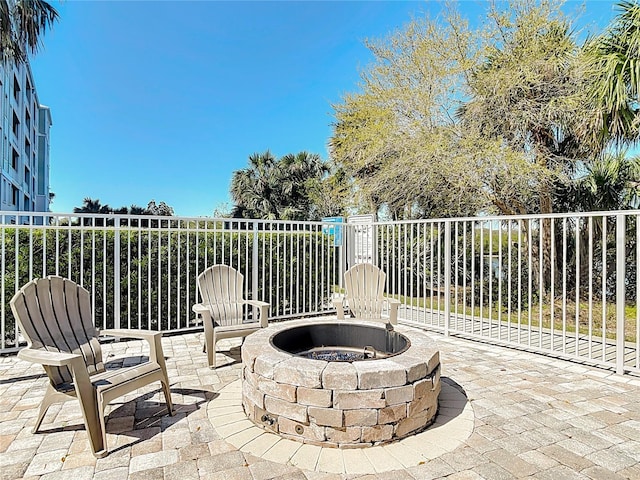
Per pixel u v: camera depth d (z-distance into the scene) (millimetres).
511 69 8742
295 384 2688
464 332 5863
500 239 5422
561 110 8133
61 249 5262
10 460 2463
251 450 2586
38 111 32969
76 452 2561
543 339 5820
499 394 3596
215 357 4445
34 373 4168
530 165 8344
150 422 2992
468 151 9109
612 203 8141
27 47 5070
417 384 2785
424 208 10789
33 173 29859
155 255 5848
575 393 3633
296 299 7199
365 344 3969
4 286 4801
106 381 2664
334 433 2619
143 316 5758
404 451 2578
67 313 3236
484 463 2443
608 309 8180
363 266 5695
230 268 5246
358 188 11922
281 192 19078
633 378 4055
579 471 2363
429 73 10133
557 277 8828
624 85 6016
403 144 10156
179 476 2297
